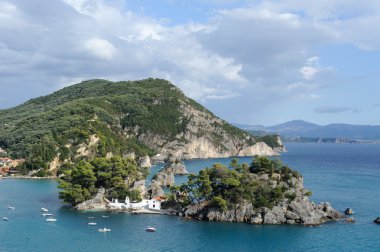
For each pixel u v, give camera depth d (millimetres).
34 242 158375
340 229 176125
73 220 190125
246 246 154375
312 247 153625
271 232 170875
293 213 183875
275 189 189125
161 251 148875
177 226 179625
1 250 149375
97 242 158375
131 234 168125
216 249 151000
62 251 148375
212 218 188250
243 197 189000
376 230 175375
